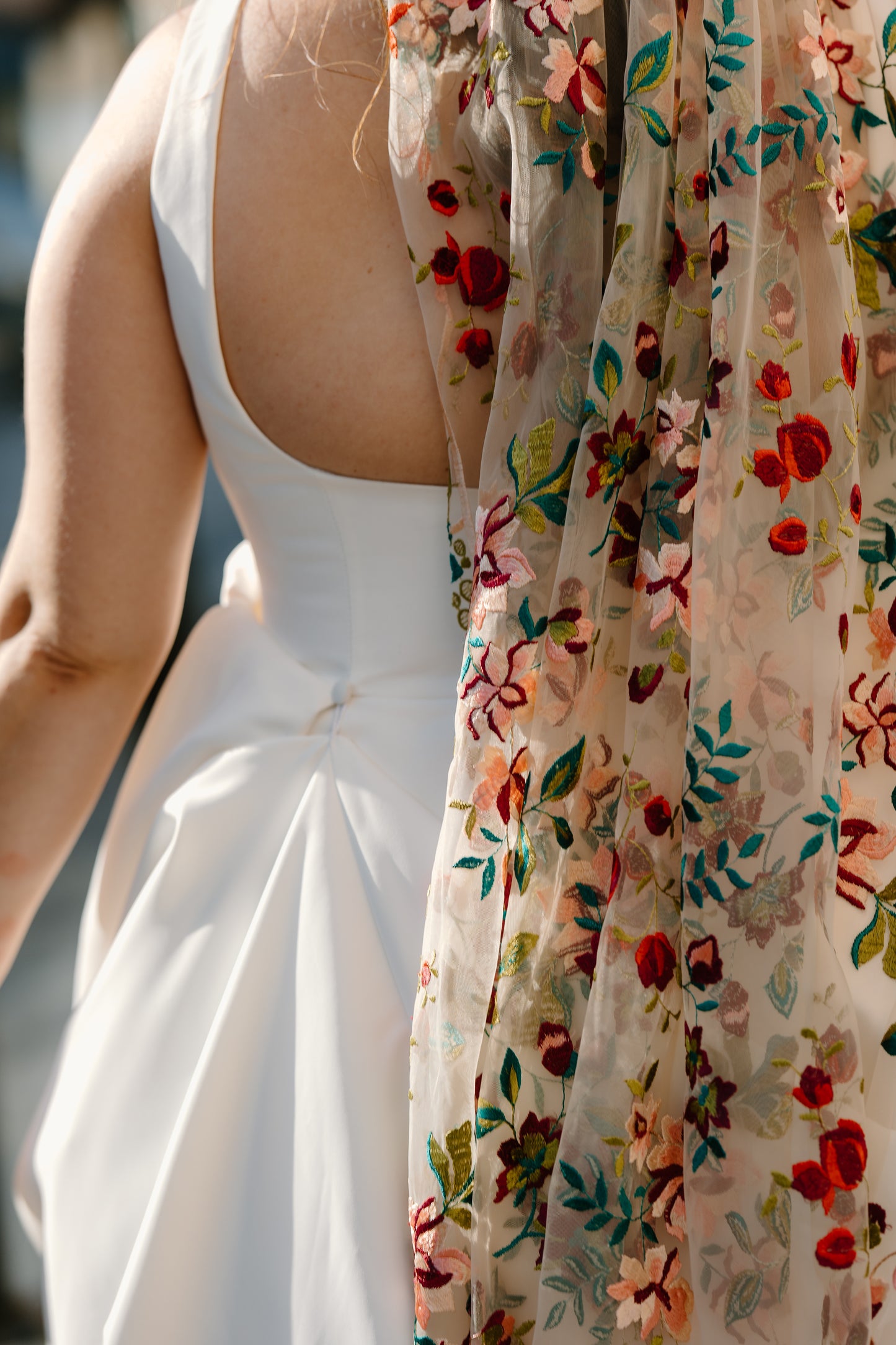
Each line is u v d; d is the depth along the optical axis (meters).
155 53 0.84
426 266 0.74
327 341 0.77
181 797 0.86
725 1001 0.68
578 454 0.70
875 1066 0.72
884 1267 0.71
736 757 0.69
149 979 0.82
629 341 0.71
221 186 0.77
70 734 0.88
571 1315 0.69
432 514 0.80
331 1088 0.74
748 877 0.69
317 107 0.76
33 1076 2.75
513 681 0.71
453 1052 0.70
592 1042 0.69
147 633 0.87
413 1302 0.71
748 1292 0.68
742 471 0.70
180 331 0.81
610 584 0.73
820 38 0.73
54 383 0.83
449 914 0.71
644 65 0.70
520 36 0.70
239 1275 0.73
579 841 0.72
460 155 0.74
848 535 0.71
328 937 0.77
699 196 0.71
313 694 0.84
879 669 0.75
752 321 0.70
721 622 0.69
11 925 0.92
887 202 0.76
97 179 0.81
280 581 0.87
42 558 0.84
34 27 7.74
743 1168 0.68
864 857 0.73
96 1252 0.78
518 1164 0.70
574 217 0.71
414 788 0.80
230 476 0.85
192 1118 0.76
